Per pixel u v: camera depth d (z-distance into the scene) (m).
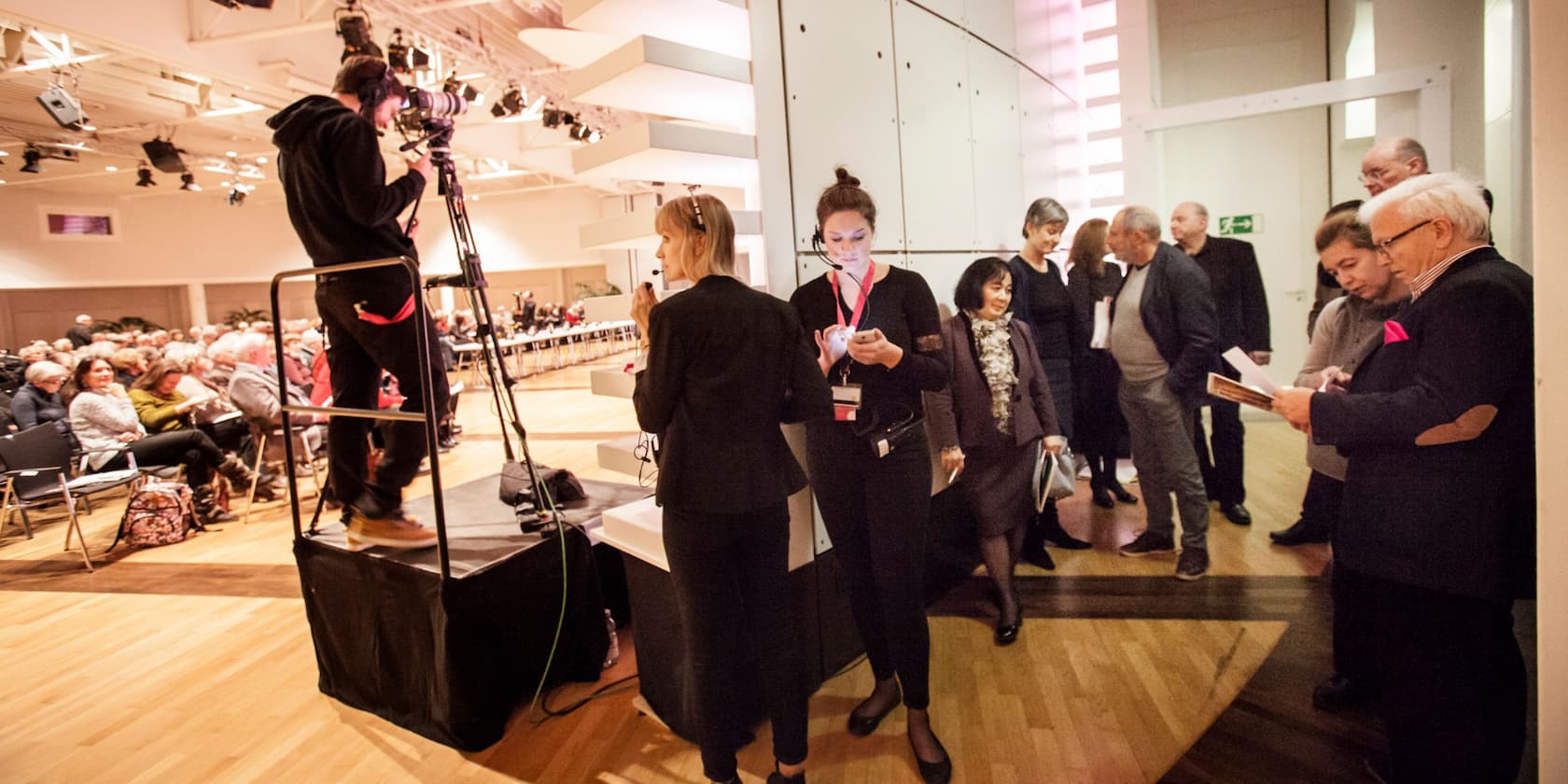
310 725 2.35
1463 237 1.30
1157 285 2.77
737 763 2.00
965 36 3.17
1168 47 5.32
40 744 2.35
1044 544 3.35
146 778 2.13
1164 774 1.82
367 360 2.45
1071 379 3.46
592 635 2.48
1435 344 1.28
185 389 5.52
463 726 2.12
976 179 3.28
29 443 4.42
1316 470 2.38
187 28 6.69
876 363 1.89
